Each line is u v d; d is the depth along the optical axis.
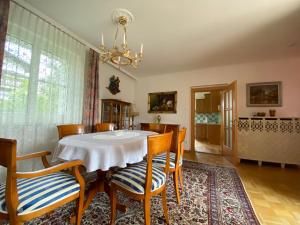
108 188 1.64
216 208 1.57
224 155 3.94
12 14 1.84
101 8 1.99
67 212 1.45
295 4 1.82
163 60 3.66
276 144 3.14
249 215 1.46
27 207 0.87
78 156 1.22
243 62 3.74
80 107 2.79
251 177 2.48
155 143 1.17
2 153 0.84
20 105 1.92
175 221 1.36
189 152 4.29
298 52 3.13
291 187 2.11
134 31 2.47
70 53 2.59
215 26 2.31
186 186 2.07
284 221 1.40
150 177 1.16
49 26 2.25
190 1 1.82
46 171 0.95
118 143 1.35
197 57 3.47
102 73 3.71
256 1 1.79
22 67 1.94
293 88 3.38
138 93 5.16
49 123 2.27
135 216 1.42
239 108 3.80
